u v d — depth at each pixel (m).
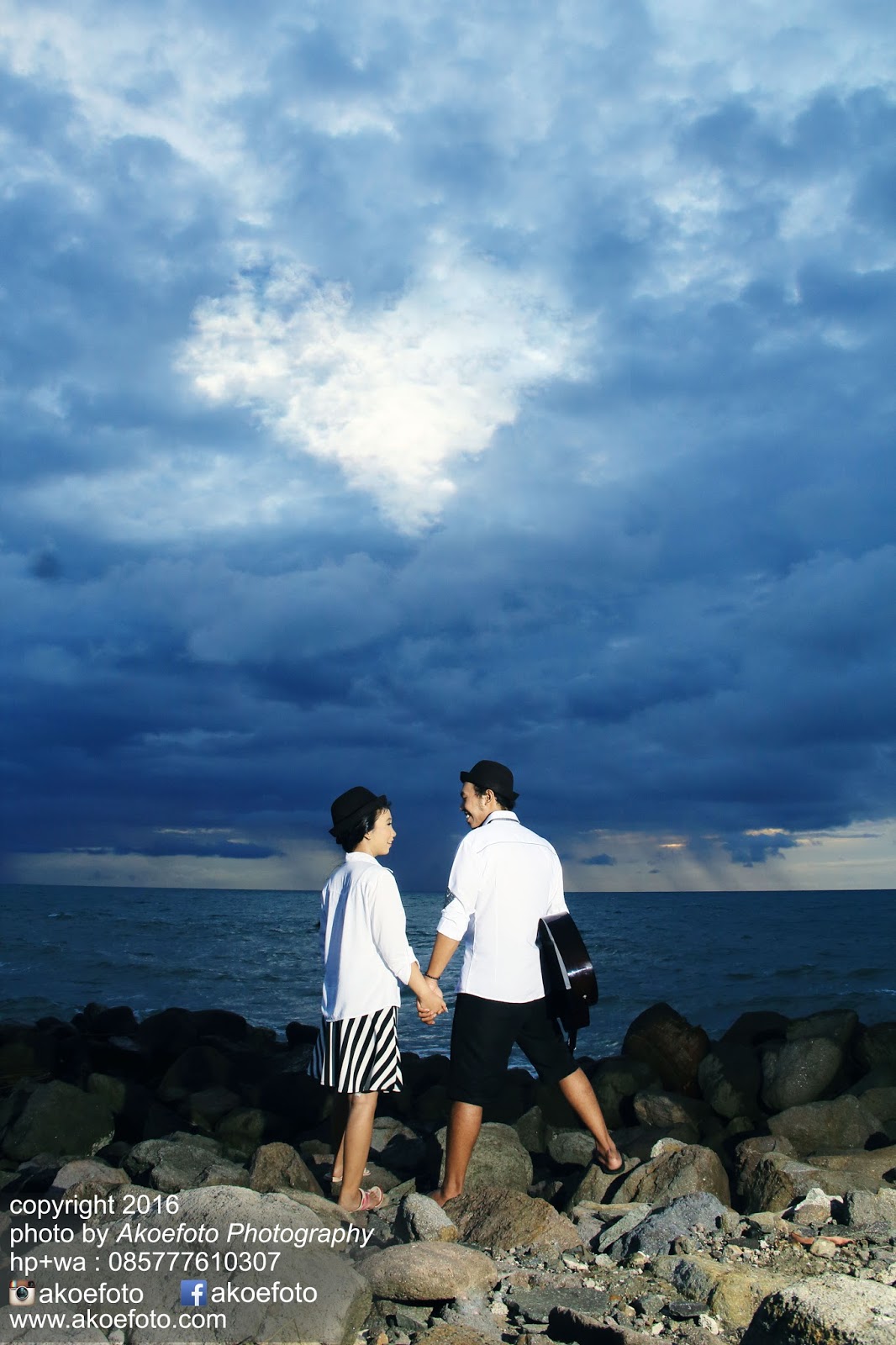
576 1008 5.04
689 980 24.84
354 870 4.96
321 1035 4.99
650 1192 4.85
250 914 67.38
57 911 64.06
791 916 59.41
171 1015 12.55
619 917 60.28
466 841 4.97
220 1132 8.23
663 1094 7.95
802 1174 5.01
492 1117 8.14
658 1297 3.47
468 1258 3.66
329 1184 5.71
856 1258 3.84
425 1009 4.81
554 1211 4.48
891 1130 7.14
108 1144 7.90
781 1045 8.71
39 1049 11.66
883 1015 18.55
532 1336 3.16
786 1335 2.74
